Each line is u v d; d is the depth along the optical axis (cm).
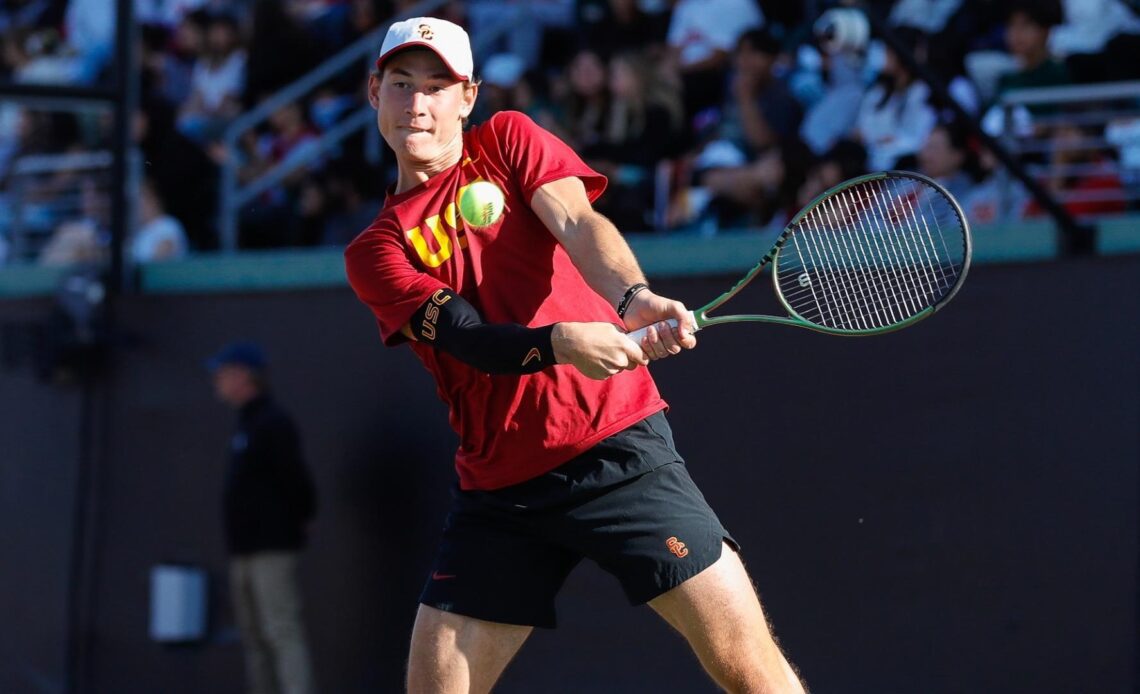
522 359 1099
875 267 1329
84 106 2683
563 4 3036
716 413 2039
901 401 1909
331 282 2444
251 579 2331
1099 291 1783
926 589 1884
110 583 2611
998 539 1836
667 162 2581
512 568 1248
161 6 3566
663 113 2605
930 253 1487
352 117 3112
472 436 1248
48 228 3319
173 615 2466
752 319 1177
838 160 2348
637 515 1213
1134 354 1756
